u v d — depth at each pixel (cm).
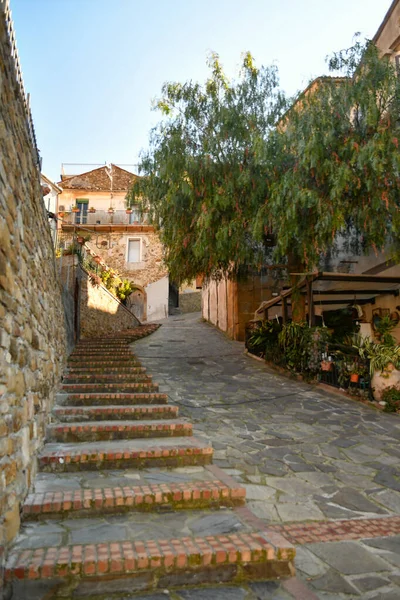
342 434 647
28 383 391
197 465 471
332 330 1244
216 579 289
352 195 909
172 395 874
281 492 442
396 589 286
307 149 830
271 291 1750
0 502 272
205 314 2416
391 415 756
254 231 959
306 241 965
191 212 1113
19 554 284
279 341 1157
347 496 439
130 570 277
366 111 841
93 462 447
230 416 737
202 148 1056
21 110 381
